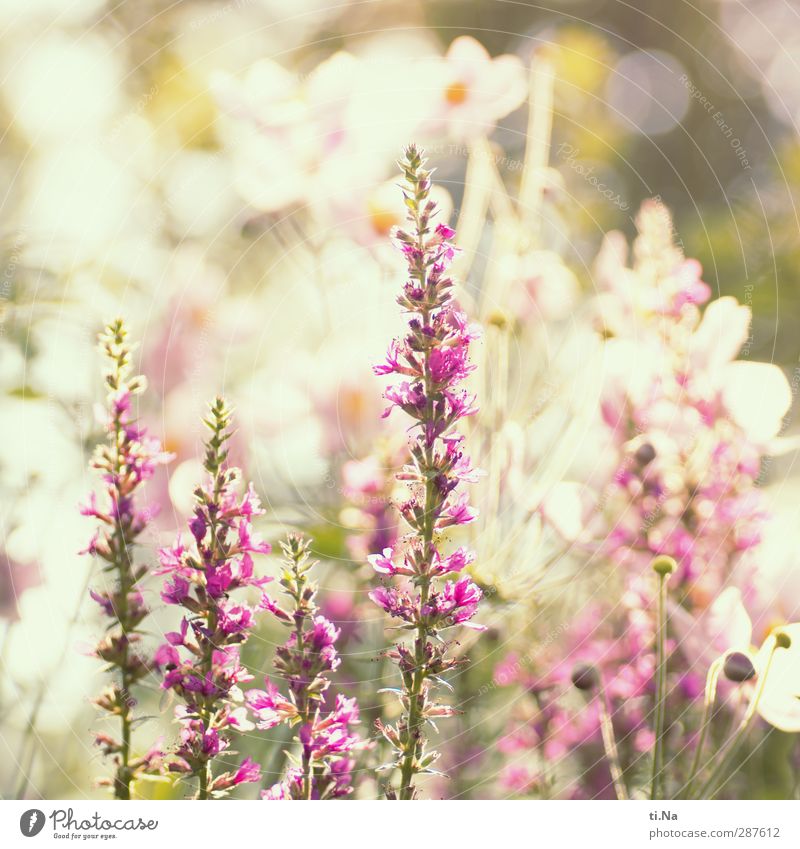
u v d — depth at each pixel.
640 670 1.79
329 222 2.05
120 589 1.38
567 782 1.83
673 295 1.90
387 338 2.02
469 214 2.00
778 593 1.80
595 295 2.01
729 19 3.28
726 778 1.67
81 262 2.08
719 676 1.74
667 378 1.85
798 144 2.86
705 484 1.80
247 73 2.27
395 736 1.37
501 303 1.98
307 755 1.34
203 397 1.96
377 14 2.86
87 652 1.39
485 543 1.81
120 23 2.44
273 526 1.87
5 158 2.20
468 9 2.98
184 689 1.33
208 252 2.11
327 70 2.05
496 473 1.83
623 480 1.83
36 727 1.67
